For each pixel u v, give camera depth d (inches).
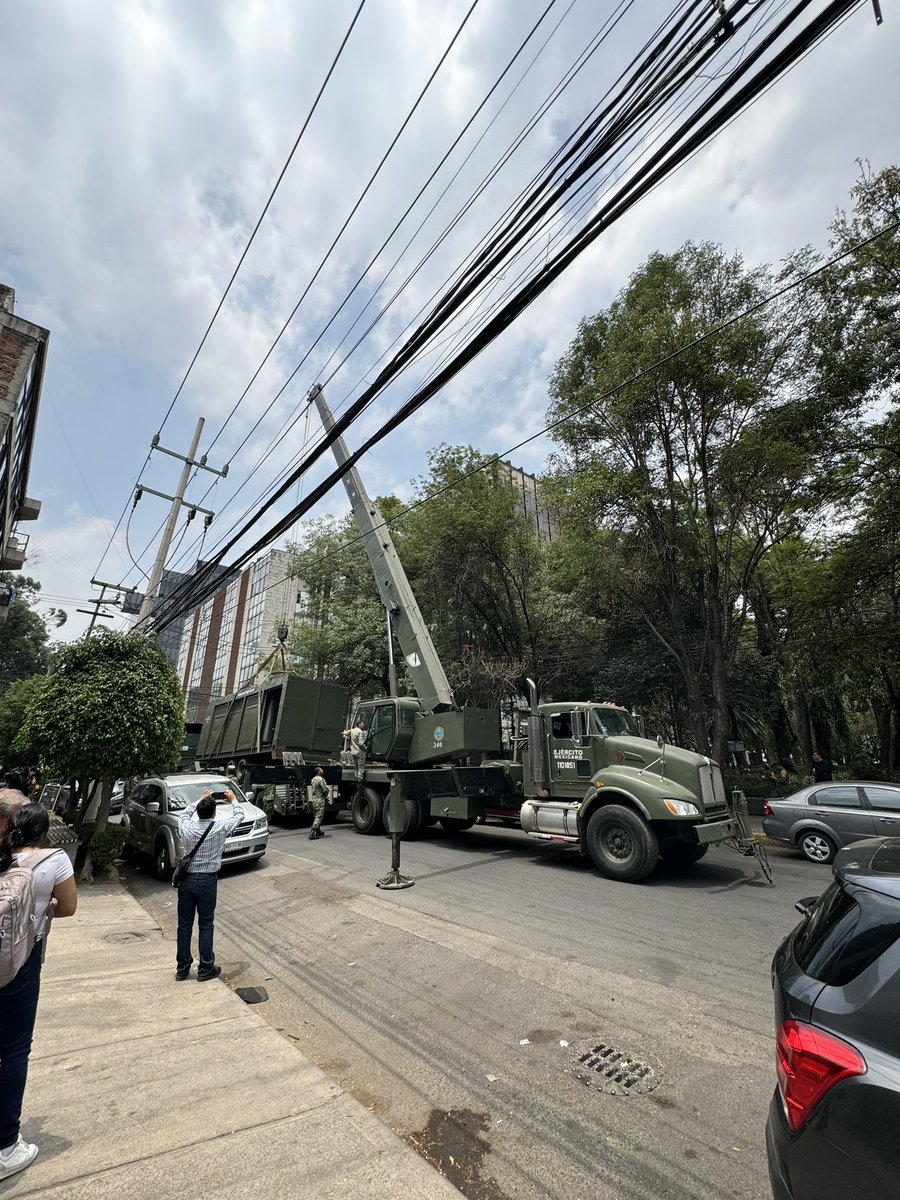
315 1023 183.3
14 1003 114.7
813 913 101.2
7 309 556.7
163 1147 117.6
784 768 803.4
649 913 273.6
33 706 408.8
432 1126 130.4
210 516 731.4
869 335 531.5
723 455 582.2
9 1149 111.0
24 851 126.2
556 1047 161.0
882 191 508.7
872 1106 71.0
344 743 575.2
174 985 214.7
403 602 522.9
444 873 360.5
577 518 678.5
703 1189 108.7
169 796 438.3
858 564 603.2
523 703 877.8
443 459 854.5
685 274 609.9
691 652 753.0
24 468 688.4
